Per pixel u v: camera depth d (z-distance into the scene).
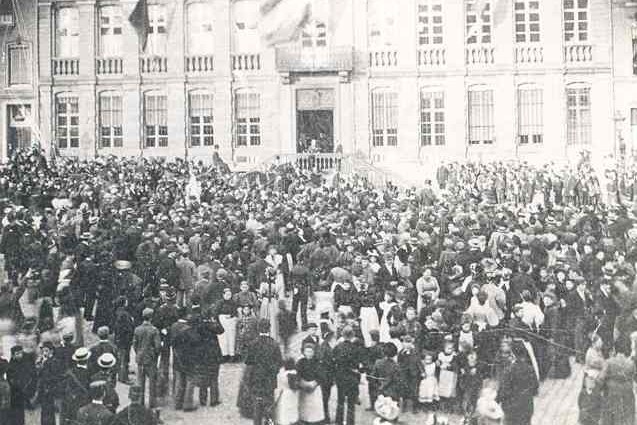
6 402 13.81
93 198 24.80
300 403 14.15
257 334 16.30
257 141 33.81
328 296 18.05
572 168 31.75
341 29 33.72
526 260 17.97
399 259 19.34
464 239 20.72
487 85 33.41
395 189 29.38
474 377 14.13
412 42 33.59
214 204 25.02
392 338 14.71
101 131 33.34
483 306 15.91
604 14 32.62
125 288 16.47
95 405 12.02
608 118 32.59
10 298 17.00
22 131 32.94
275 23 33.59
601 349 14.60
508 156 33.16
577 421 14.25
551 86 32.94
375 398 14.37
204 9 33.72
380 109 33.91
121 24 33.34
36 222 23.20
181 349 14.58
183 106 33.56
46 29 33.06
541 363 15.82
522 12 33.19
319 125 34.28
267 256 19.53
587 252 19.95
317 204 24.89
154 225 20.16
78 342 15.97
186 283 17.94
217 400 14.77
